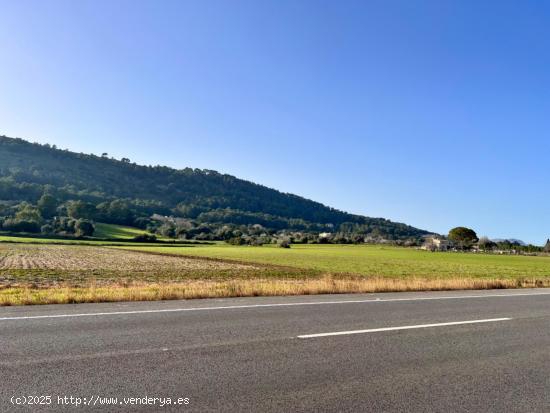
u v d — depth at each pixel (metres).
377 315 11.68
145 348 7.26
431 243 163.25
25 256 60.66
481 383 6.24
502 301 16.34
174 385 5.60
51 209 158.00
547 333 10.10
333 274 39.50
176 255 74.81
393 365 6.91
